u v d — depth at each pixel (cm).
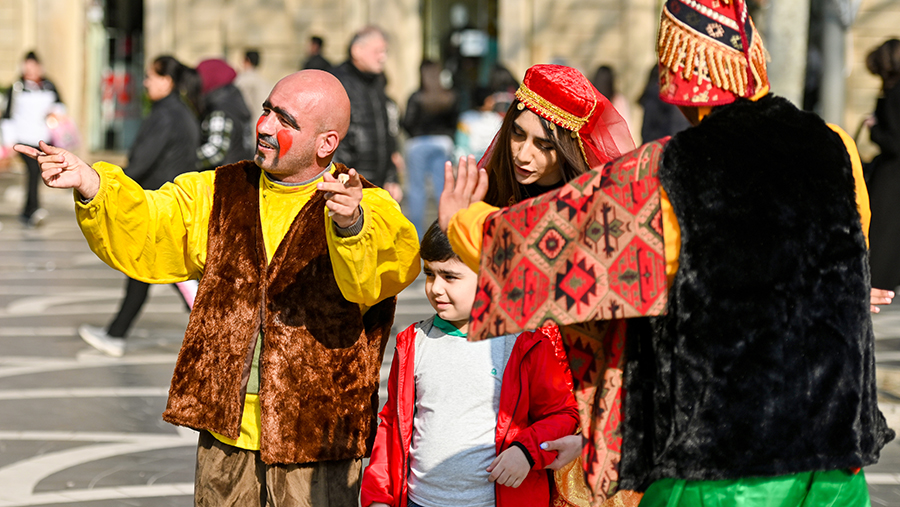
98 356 1282
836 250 398
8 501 801
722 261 388
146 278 545
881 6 3197
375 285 512
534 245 405
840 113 1719
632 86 3319
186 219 541
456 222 428
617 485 412
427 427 521
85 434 974
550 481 519
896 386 1101
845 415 396
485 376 517
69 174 496
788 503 403
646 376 411
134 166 1291
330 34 3350
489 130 1770
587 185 404
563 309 397
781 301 389
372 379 541
